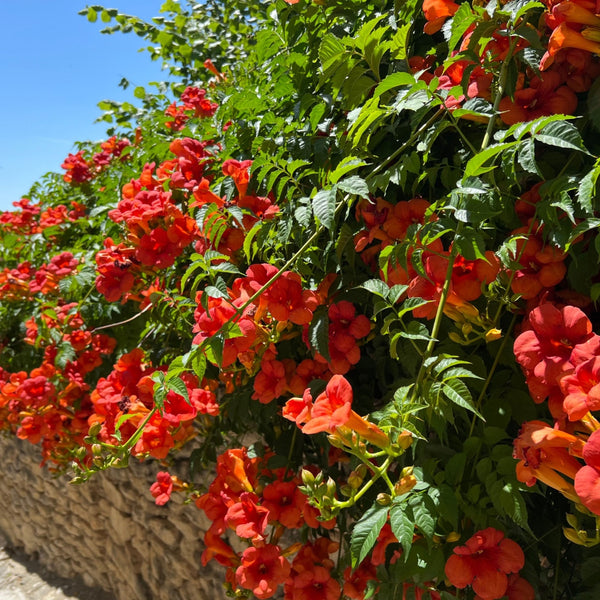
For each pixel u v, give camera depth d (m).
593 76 1.50
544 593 1.74
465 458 1.48
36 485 5.77
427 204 1.71
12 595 5.58
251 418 2.52
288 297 1.86
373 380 2.14
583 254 1.47
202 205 2.30
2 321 5.00
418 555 1.45
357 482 1.29
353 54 1.86
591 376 1.07
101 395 2.58
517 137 1.27
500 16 1.47
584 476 0.92
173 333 2.90
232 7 5.59
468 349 1.69
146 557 4.46
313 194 1.81
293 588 2.07
